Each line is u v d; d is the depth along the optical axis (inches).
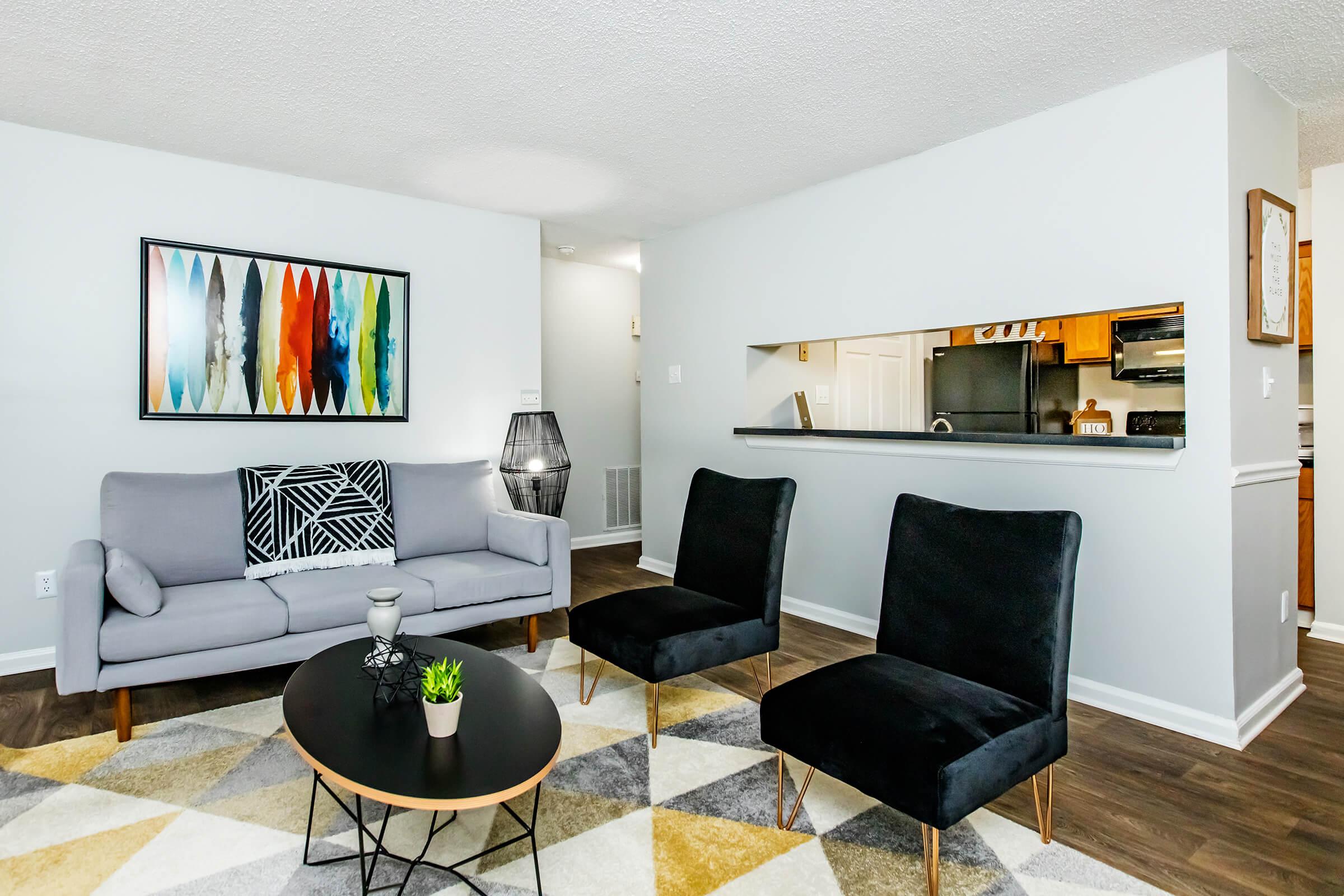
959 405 165.9
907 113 109.6
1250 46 89.8
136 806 75.7
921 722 63.3
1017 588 71.5
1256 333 94.3
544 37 87.0
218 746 89.7
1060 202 107.1
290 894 62.0
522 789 55.4
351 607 106.0
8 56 91.5
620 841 69.9
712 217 168.9
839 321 140.6
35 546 115.6
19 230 113.6
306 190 139.9
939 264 123.1
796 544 150.9
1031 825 72.7
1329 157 128.1
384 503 131.3
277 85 99.7
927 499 83.7
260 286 133.9
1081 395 177.2
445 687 63.0
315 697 72.2
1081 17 82.7
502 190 148.5
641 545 228.1
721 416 168.6
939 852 67.0
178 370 126.1
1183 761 86.7
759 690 107.7
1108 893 62.3
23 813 74.4
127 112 109.0
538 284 171.8
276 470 124.7
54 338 116.4
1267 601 100.9
